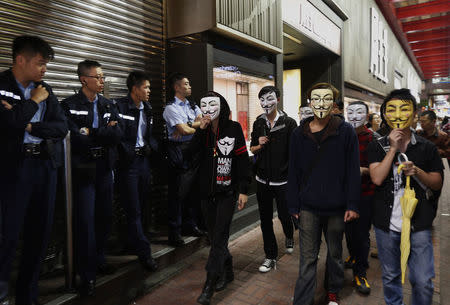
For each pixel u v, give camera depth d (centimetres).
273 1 550
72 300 245
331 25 855
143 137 330
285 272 342
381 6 1484
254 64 525
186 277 330
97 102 276
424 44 2878
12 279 253
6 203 201
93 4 332
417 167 196
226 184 283
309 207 246
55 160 223
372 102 1479
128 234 318
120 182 312
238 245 423
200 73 421
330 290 261
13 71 207
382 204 213
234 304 281
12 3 262
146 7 402
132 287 293
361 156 290
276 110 346
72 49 312
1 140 197
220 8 420
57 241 289
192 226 398
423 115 499
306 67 963
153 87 416
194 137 291
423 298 195
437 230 494
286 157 330
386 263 215
